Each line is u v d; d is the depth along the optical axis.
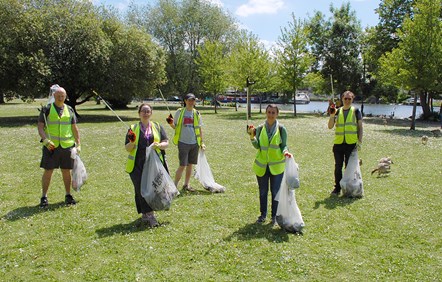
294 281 4.57
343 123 8.30
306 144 16.45
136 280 4.57
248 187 9.05
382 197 8.19
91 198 8.05
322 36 47.44
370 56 39.50
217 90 44.16
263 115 38.75
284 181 6.15
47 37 28.83
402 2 36.34
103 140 17.58
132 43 33.56
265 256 5.25
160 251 5.38
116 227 6.36
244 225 6.46
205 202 7.76
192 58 60.19
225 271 4.81
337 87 48.69
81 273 4.74
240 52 39.88
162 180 6.39
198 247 5.53
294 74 37.50
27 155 13.30
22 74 27.81
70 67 30.25
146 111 6.57
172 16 58.38
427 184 9.31
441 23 23.92
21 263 5.02
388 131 23.09
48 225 6.39
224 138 18.39
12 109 46.59
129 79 32.72
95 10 33.88
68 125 7.62
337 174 8.47
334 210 7.27
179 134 8.59
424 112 36.06
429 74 23.50
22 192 8.54
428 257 5.24
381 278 4.65
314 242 5.74
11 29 28.52
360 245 5.66
